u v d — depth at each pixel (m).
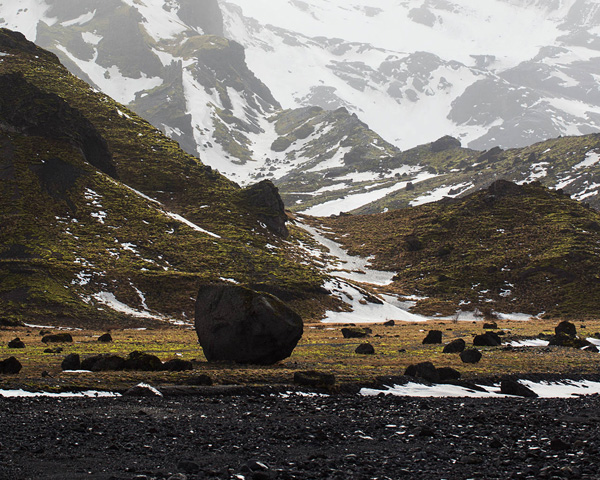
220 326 35.31
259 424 19.20
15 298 99.19
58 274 109.00
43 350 45.41
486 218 185.88
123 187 156.25
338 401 24.91
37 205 130.88
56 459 13.84
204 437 16.91
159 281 116.12
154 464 13.67
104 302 105.56
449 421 21.03
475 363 41.28
